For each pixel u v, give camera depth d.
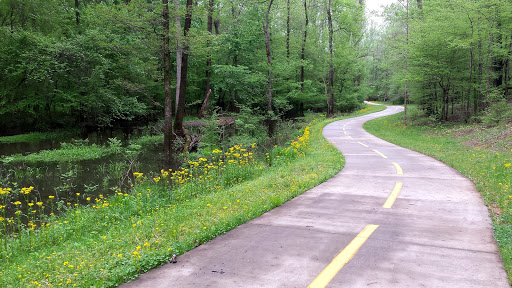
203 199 7.62
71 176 13.52
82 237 6.27
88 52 25.05
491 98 21.61
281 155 14.62
